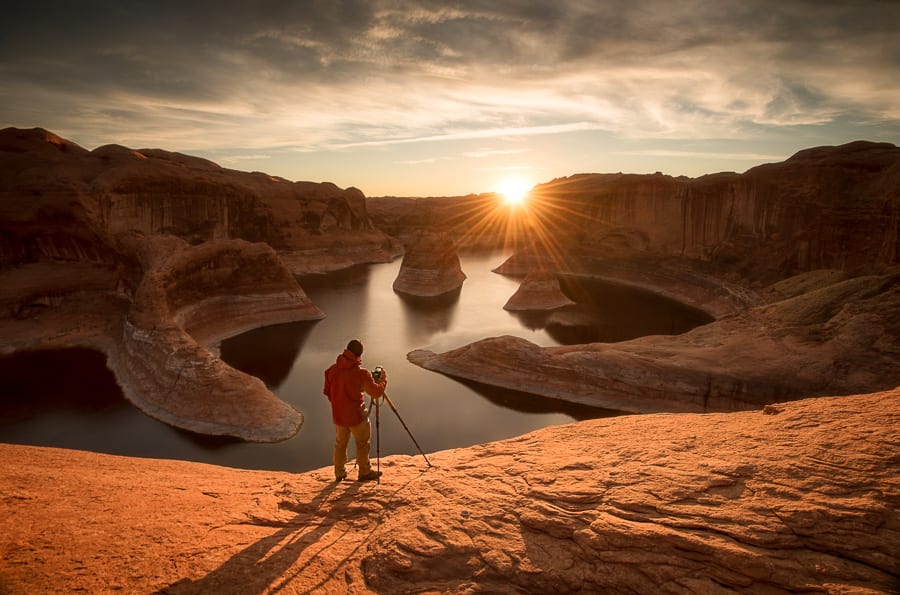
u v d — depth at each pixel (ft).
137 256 169.17
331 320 198.49
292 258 340.18
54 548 16.85
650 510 17.35
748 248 255.70
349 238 395.14
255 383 113.29
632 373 117.50
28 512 19.57
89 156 240.32
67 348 148.25
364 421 24.61
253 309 187.52
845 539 14.55
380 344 164.45
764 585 14.01
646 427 27.14
